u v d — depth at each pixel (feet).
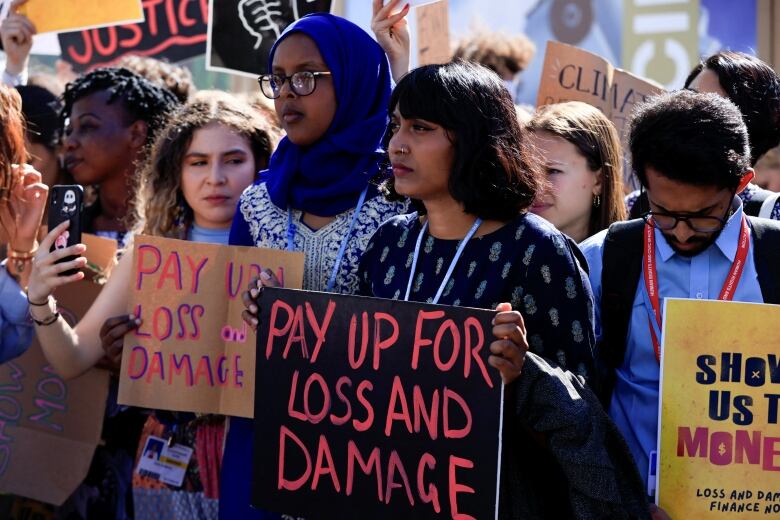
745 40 17.95
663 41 18.12
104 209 13.35
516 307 7.72
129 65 14.44
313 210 9.84
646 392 8.18
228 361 9.67
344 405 7.75
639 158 7.82
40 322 10.29
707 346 7.61
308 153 9.89
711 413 7.61
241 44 13.25
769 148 10.30
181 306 9.76
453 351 7.29
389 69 10.38
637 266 8.34
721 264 8.09
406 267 8.34
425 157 7.86
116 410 11.98
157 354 9.77
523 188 7.91
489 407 7.14
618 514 7.21
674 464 7.61
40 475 11.37
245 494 9.68
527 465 7.74
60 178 13.67
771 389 7.61
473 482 7.18
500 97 7.95
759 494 7.59
